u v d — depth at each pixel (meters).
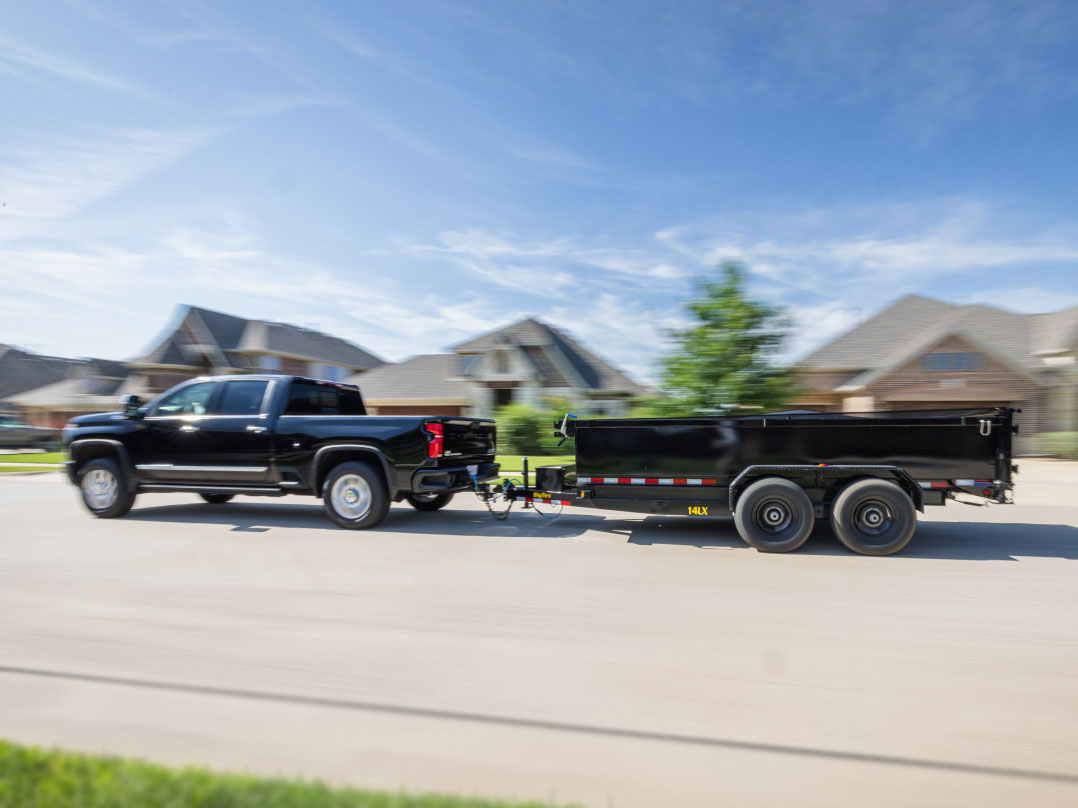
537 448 26.42
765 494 7.18
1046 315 31.33
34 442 31.00
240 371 39.12
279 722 3.25
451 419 8.68
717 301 19.36
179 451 9.17
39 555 7.01
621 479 7.86
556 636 4.50
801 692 3.61
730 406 19.19
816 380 30.95
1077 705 3.46
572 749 3.01
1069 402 26.42
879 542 7.01
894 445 7.13
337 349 45.66
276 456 8.82
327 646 4.29
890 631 4.60
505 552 7.21
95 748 2.99
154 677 3.78
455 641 4.39
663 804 2.60
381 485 8.51
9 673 3.83
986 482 6.98
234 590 5.62
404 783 2.73
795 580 6.00
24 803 2.39
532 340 32.81
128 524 9.04
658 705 3.46
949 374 27.78
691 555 7.06
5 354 50.56
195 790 2.48
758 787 2.72
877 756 2.96
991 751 3.00
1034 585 5.80
